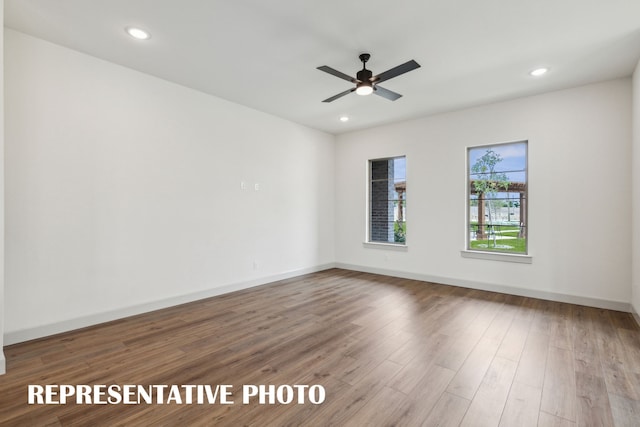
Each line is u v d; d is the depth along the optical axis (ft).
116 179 10.83
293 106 15.05
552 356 8.16
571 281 12.70
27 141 9.02
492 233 14.98
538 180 13.35
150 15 8.08
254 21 8.32
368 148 18.93
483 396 6.45
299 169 18.02
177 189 12.52
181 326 10.26
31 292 9.13
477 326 10.25
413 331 9.84
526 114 13.61
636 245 10.71
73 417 5.80
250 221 15.37
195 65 10.91
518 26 8.45
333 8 7.76
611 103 11.85
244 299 13.34
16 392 6.57
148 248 11.67
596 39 9.04
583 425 5.60
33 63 9.11
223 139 14.14
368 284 16.03
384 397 6.42
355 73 11.51
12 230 8.80
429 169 16.49
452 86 12.50
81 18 8.21
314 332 9.78
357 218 19.51
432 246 16.43
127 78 11.07
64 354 8.27
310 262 18.81
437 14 7.96
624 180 11.64
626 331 9.79
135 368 7.58
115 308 10.82
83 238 10.11
